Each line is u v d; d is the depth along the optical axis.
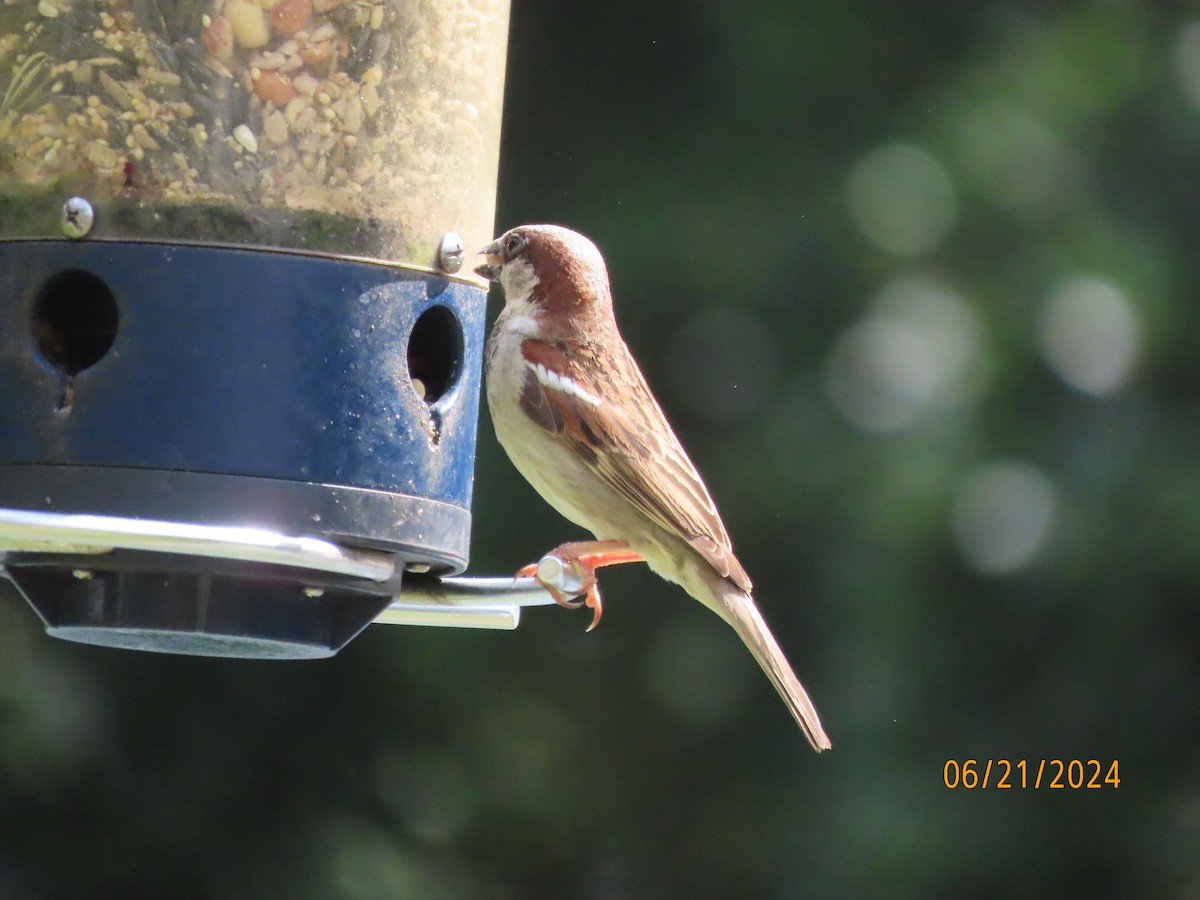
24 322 6.57
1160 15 13.95
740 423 13.34
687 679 13.59
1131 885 12.80
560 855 13.09
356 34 6.79
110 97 6.59
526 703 13.31
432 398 7.17
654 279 13.42
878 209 13.43
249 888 12.18
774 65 13.70
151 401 6.48
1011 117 13.53
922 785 12.76
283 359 6.56
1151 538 12.67
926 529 12.84
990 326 13.20
